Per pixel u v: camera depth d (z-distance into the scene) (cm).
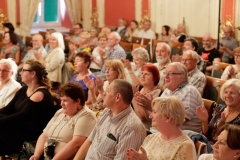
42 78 444
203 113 368
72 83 380
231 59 826
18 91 457
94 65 702
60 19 1223
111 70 468
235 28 916
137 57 558
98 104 456
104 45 715
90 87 463
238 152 252
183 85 407
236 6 910
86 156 348
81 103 380
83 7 1219
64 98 376
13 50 795
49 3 1196
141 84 484
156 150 301
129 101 337
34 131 436
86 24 1224
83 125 370
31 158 389
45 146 381
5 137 432
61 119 390
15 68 492
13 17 1091
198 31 997
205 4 973
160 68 549
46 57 693
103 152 337
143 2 1105
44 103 431
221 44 856
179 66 407
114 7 1172
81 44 802
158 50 548
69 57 783
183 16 1024
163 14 1066
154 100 304
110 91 337
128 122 330
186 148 291
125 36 1062
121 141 328
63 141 379
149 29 1068
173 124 297
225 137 253
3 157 443
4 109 453
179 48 799
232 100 370
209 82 496
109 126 340
